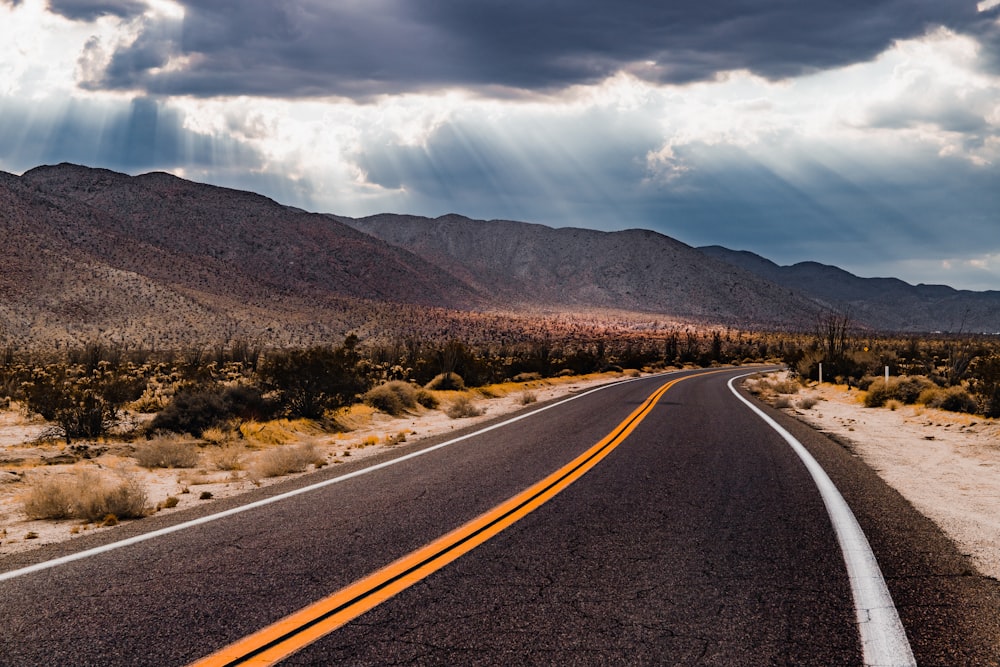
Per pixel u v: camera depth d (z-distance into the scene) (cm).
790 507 778
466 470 1021
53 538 720
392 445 1462
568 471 1004
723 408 2172
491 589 504
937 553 602
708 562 571
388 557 583
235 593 499
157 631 434
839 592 501
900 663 390
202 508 802
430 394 2491
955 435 1630
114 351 5538
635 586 512
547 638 418
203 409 1628
